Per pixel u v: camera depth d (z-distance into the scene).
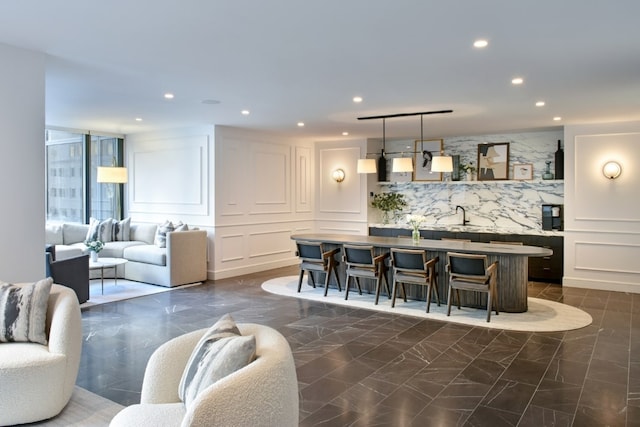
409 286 6.06
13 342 2.92
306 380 3.43
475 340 4.38
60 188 7.93
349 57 3.72
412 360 3.85
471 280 5.09
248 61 3.84
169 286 6.76
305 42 3.36
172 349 2.20
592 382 3.41
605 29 3.08
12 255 3.60
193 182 7.64
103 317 5.16
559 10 2.76
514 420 2.82
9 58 3.51
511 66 3.94
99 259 6.75
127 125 7.50
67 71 4.17
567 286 6.98
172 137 7.89
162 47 3.50
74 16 2.92
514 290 5.38
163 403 2.11
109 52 3.63
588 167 6.82
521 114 6.12
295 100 5.37
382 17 2.88
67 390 2.90
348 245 6.02
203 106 5.77
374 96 5.13
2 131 3.51
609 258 6.73
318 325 4.87
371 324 4.91
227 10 2.79
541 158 7.76
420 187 8.91
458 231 7.90
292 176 8.92
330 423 2.77
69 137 8.02
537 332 4.65
